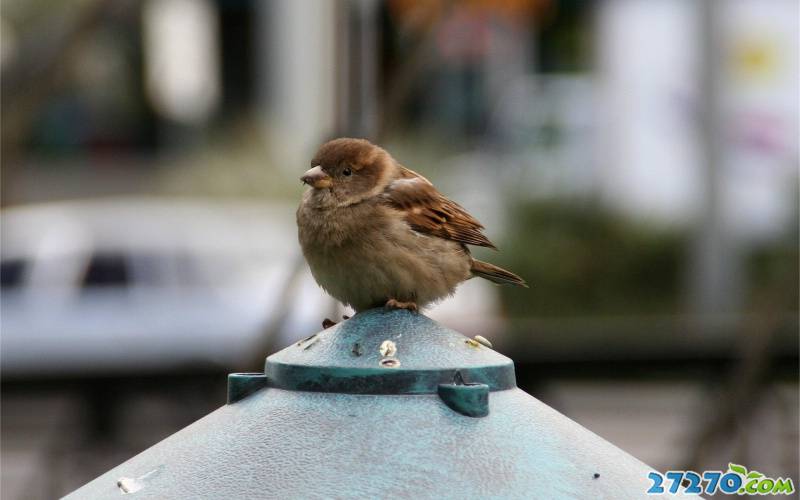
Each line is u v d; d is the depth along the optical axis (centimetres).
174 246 1555
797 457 1005
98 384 1130
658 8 2406
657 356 1123
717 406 869
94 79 2945
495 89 2747
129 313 1482
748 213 2255
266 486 386
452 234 630
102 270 1524
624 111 2425
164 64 3027
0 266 1521
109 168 3141
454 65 2792
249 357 859
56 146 3166
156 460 431
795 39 2278
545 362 1127
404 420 409
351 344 442
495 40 2720
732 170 2222
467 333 1367
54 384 1123
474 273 685
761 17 2277
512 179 2289
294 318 1323
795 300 1066
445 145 2330
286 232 1614
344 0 816
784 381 1081
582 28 2750
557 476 397
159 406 1238
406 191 615
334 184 605
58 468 1184
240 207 1864
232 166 2298
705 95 2122
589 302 2108
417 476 386
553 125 2575
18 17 1692
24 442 1466
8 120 733
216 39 3089
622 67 2439
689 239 2153
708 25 2122
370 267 603
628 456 443
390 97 825
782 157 2259
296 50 2772
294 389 432
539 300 2100
